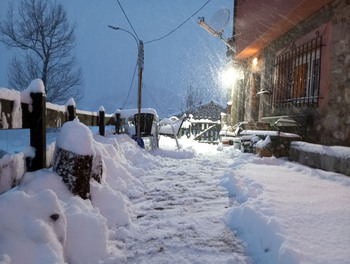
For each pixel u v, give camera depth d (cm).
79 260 164
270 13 623
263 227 186
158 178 403
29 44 2181
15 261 129
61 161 221
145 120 701
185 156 641
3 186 171
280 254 150
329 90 450
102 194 250
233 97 1149
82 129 232
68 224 178
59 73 2231
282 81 665
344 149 346
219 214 246
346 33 416
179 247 187
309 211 208
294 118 561
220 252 179
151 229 218
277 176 345
